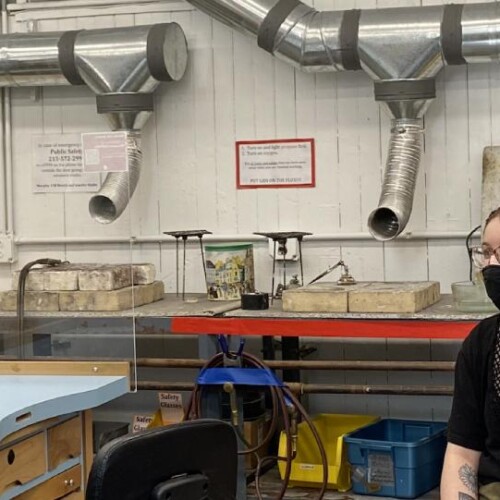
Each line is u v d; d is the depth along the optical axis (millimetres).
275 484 4066
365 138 4395
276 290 4383
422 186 4328
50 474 2311
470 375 2195
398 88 3969
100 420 4004
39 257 3938
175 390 3994
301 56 4062
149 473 1720
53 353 2900
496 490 2145
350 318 3676
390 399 4449
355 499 3854
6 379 2537
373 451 3871
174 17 4582
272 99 4492
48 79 4398
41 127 4684
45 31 4605
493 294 2197
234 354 3725
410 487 3818
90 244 3529
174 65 4316
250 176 4539
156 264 4660
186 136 4602
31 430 2217
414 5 4316
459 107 4277
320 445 3699
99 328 2900
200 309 3881
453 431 2207
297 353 4281
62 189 3488
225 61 4535
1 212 4211
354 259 4438
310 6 4371
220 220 4590
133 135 4363
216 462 1845
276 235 4199
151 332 3861
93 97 4656
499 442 2158
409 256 4367
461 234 4285
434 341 4398
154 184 4648
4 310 3074
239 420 3734
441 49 3893
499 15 3828
